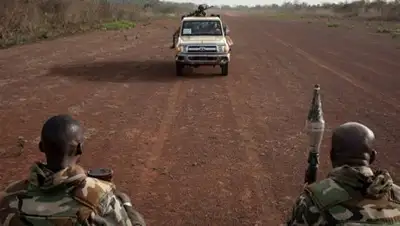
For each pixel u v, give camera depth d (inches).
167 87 567.5
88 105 468.1
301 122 413.4
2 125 393.7
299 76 652.7
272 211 247.1
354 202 100.9
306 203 104.7
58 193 98.5
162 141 357.7
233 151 336.5
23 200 98.6
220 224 233.1
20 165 305.7
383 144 352.8
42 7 1398.9
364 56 872.3
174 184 279.1
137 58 845.8
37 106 461.1
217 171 299.6
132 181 282.4
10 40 1043.3
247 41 1192.2
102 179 107.7
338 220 100.5
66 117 104.7
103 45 1060.5
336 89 558.3
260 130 388.5
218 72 689.6
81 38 1213.1
